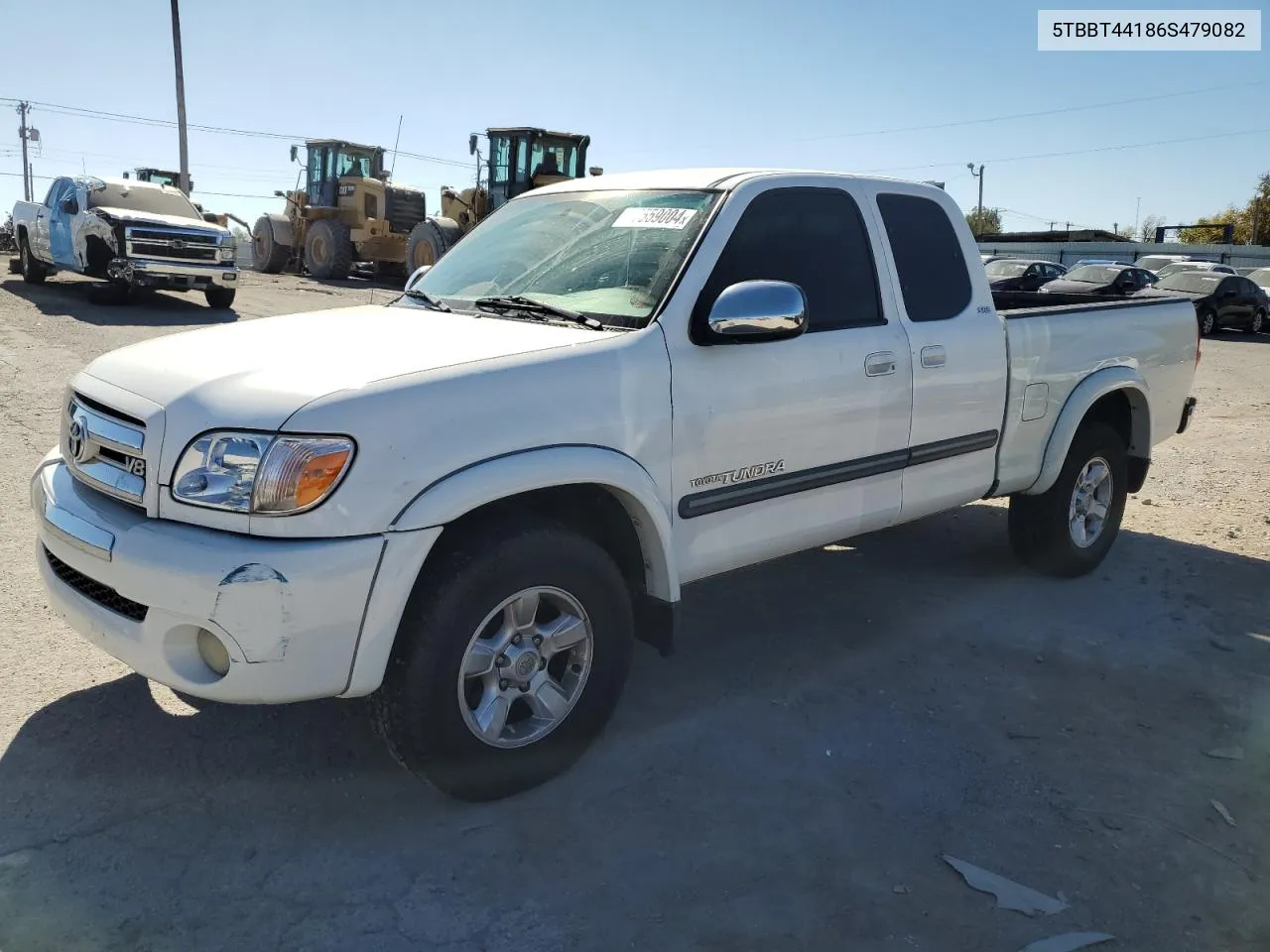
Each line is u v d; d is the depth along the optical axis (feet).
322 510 8.75
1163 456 28.40
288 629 8.66
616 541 11.39
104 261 52.85
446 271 14.11
